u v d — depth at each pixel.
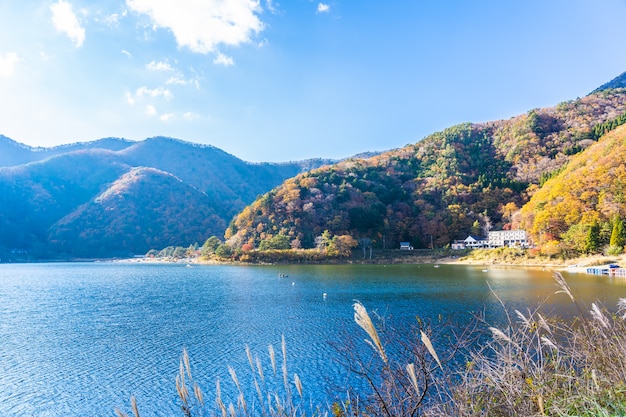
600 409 3.02
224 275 64.69
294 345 20.78
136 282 56.66
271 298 38.03
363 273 62.72
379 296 36.94
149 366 18.31
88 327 26.53
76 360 19.30
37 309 33.88
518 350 3.97
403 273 61.72
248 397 13.68
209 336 23.48
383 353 2.49
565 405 3.36
